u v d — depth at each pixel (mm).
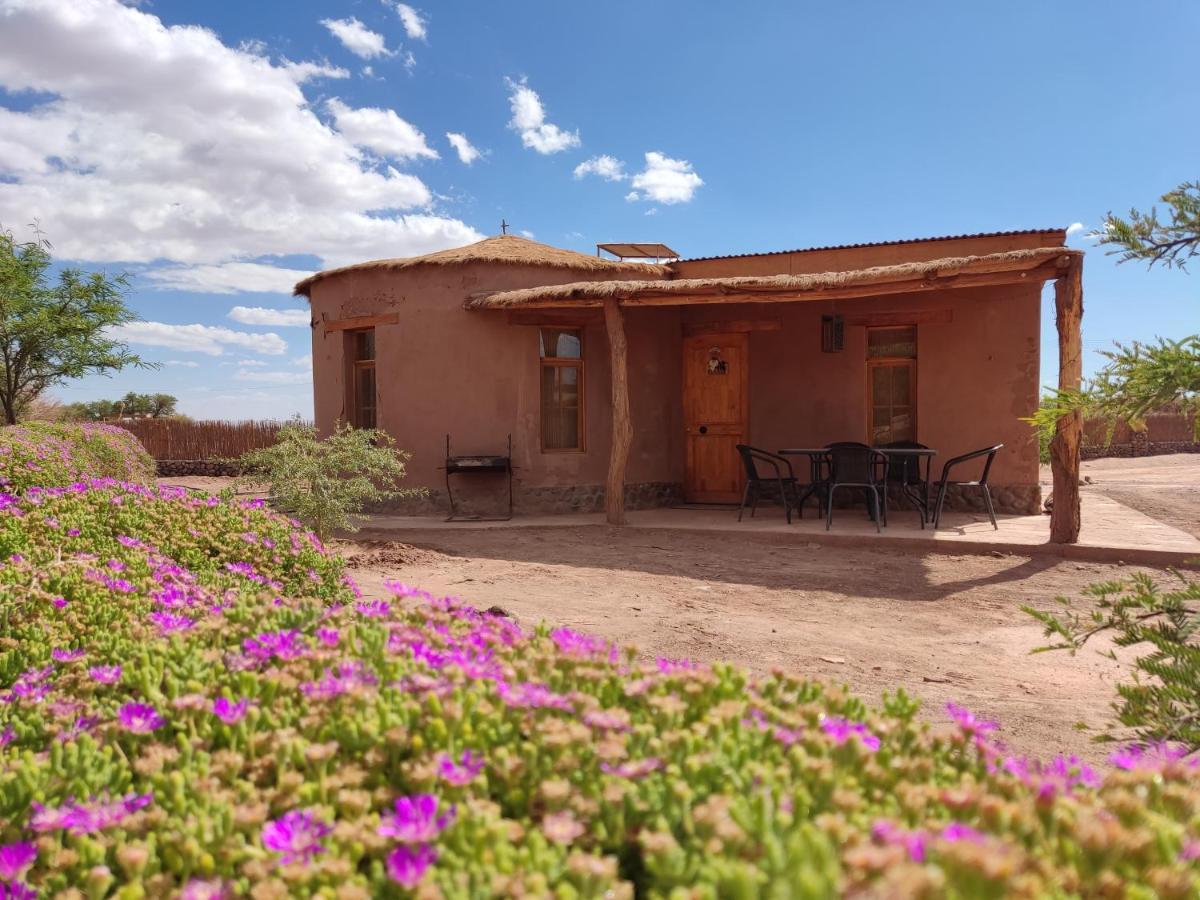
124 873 1164
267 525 5062
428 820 1081
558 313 11164
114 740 1533
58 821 1197
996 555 8039
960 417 10703
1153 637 2650
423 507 11234
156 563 3770
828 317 11258
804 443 11562
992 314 10492
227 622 2273
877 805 1190
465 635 2174
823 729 1452
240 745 1507
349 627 2049
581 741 1304
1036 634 5340
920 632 5410
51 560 3551
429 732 1398
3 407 17219
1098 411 2650
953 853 819
